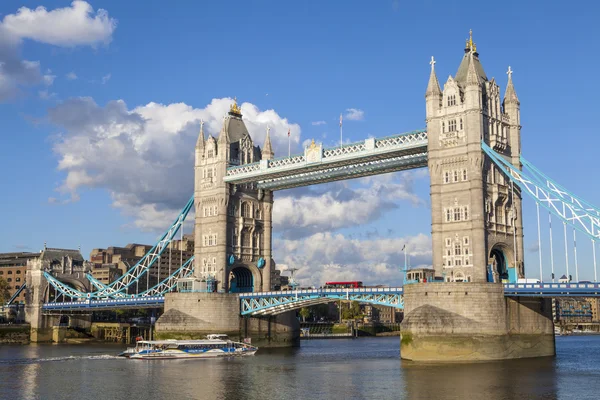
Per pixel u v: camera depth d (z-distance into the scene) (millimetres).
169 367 105688
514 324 108750
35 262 198625
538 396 72562
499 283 106062
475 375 88188
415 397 72938
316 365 106750
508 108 122000
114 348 160875
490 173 115312
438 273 113250
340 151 129750
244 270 154250
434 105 117062
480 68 121062
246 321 145500
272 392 78500
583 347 170625
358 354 133250
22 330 193250
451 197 113812
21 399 76062
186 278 145875
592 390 76125
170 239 166250
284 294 135625
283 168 137000
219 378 91125
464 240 111625
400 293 117562
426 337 103812
